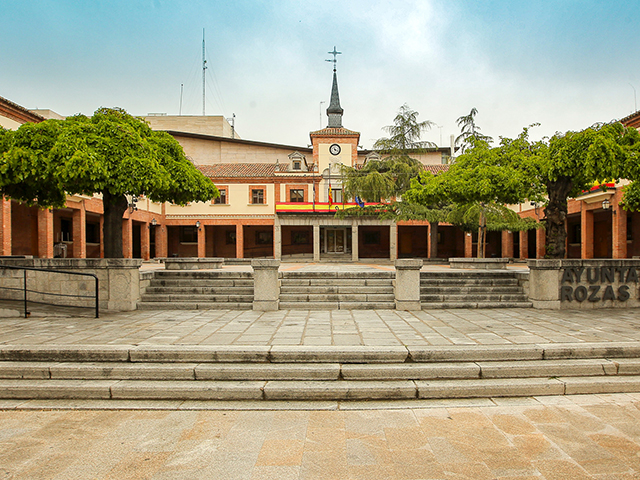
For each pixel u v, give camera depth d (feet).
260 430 13.08
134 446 12.05
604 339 19.95
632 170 26.68
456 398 15.66
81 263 30.40
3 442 12.34
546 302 29.94
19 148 26.04
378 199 79.25
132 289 30.19
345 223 95.55
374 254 110.83
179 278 35.50
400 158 77.20
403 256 111.65
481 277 35.09
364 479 10.24
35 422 13.78
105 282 30.32
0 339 20.24
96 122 31.19
